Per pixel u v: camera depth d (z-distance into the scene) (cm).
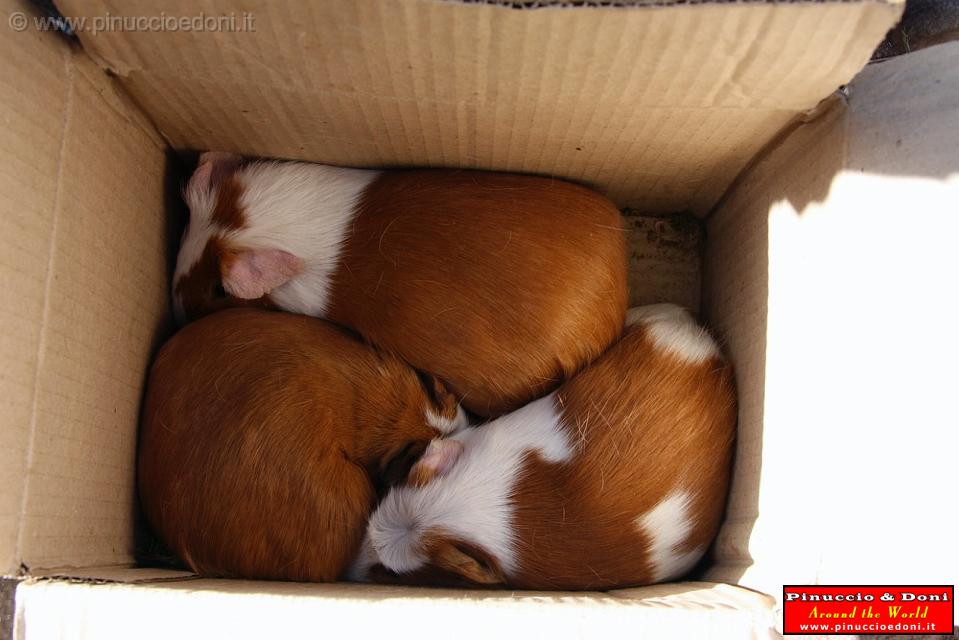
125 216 57
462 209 62
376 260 62
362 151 61
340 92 53
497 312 61
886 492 47
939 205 48
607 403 61
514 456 62
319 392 61
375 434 63
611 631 45
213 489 59
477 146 59
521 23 46
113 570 52
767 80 49
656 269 70
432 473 62
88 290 53
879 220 49
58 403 50
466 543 61
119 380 57
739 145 57
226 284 62
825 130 52
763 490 56
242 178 63
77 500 52
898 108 50
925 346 48
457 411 64
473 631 45
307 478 60
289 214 63
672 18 46
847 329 49
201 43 50
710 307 67
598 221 62
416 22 47
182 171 64
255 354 61
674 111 53
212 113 56
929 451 47
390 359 63
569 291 61
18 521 47
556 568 60
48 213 50
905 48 65
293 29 48
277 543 60
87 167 53
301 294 64
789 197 56
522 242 61
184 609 45
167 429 59
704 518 60
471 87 52
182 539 59
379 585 58
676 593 52
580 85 51
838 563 48
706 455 60
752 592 51
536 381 62
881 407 48
